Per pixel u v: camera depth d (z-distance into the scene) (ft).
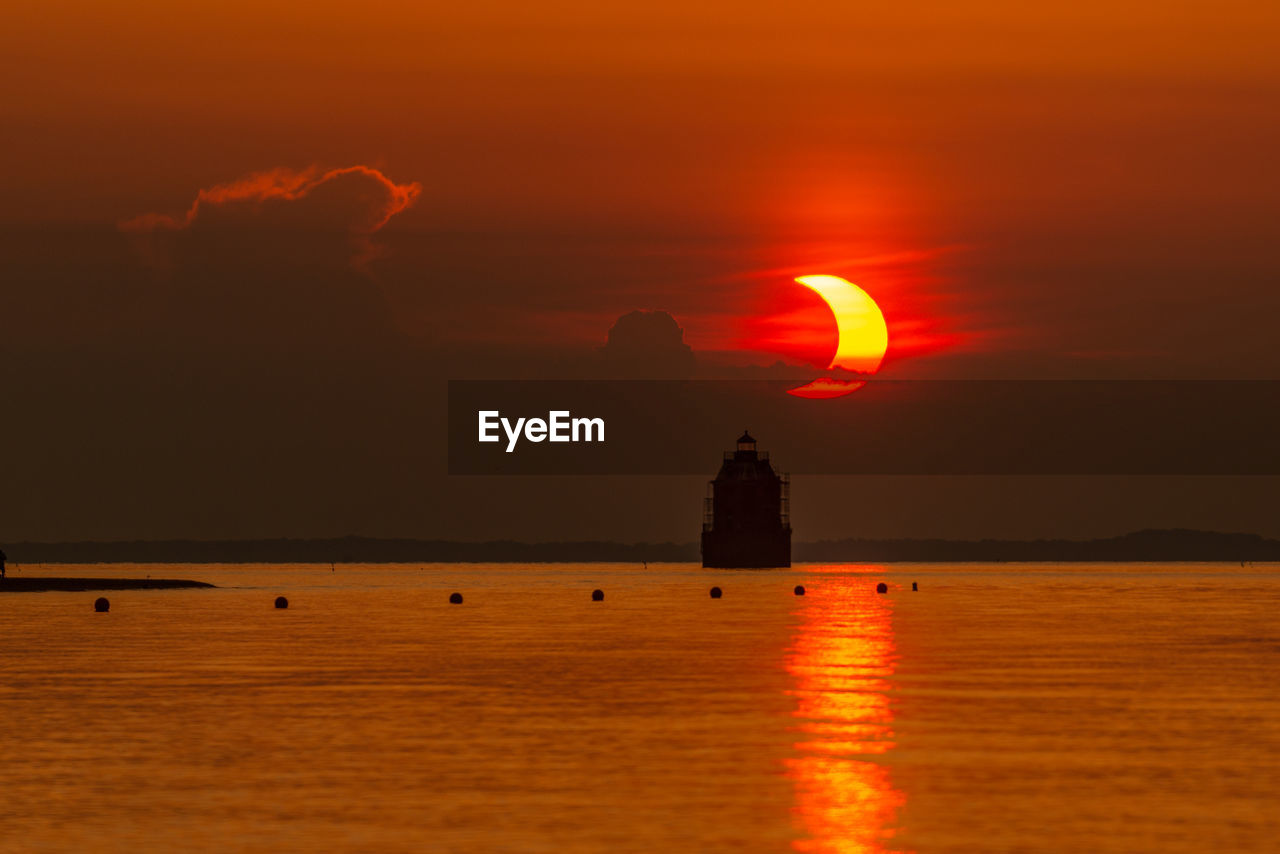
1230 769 407.85
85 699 570.05
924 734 474.49
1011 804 361.10
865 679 647.97
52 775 399.65
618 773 402.72
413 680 644.69
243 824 339.77
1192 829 334.44
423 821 342.44
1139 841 323.37
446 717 516.73
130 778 395.34
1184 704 553.64
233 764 417.08
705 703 558.15
